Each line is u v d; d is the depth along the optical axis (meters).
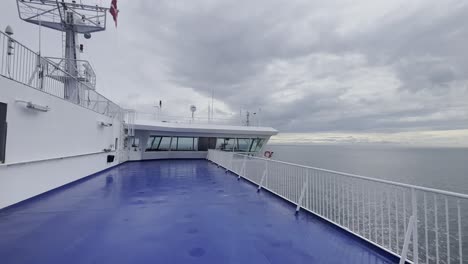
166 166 13.25
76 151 7.77
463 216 5.39
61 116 6.76
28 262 2.53
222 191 6.75
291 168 5.38
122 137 14.30
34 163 5.51
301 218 4.28
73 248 2.89
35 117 5.52
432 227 5.59
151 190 6.77
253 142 19.94
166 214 4.46
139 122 15.96
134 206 5.02
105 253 2.76
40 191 5.77
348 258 2.71
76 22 10.19
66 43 10.27
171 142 17.52
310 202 4.59
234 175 10.00
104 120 10.52
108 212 4.54
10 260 2.57
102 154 10.37
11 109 4.72
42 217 4.18
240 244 3.09
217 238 3.30
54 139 6.38
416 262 2.34
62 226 3.71
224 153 12.37
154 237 3.30
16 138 4.88
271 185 6.54
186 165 13.91
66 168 7.12
